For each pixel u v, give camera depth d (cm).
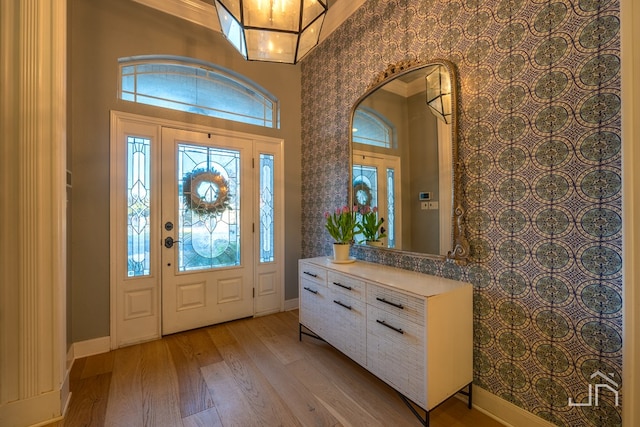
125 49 247
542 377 140
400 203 214
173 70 281
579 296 128
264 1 164
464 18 172
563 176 132
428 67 193
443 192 183
